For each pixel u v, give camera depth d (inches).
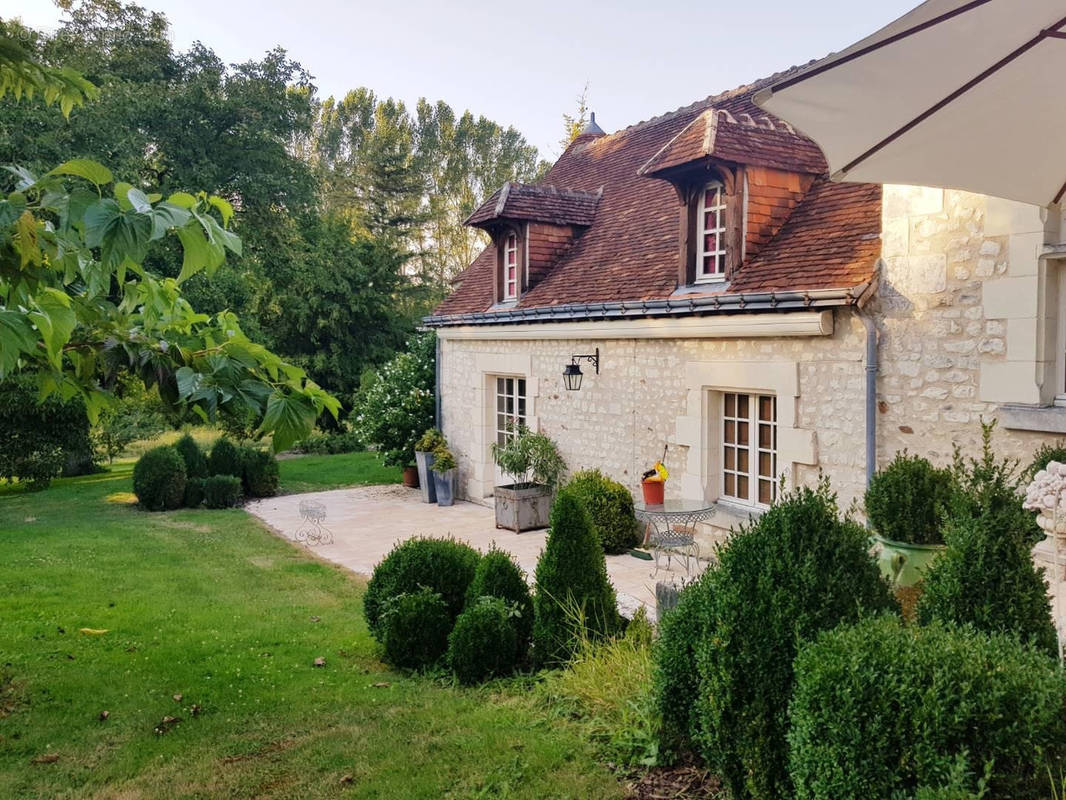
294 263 862.5
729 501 351.9
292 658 237.6
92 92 149.3
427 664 227.6
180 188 724.0
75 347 131.0
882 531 168.4
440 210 1734.7
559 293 436.1
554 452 441.4
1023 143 145.9
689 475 360.2
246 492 594.2
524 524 437.7
